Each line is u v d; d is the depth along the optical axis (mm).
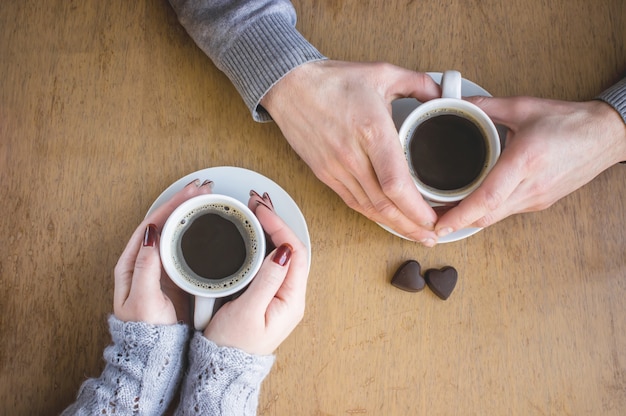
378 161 640
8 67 719
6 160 709
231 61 682
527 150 646
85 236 705
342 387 698
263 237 637
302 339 701
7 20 724
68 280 699
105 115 717
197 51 728
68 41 724
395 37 736
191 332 684
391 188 630
